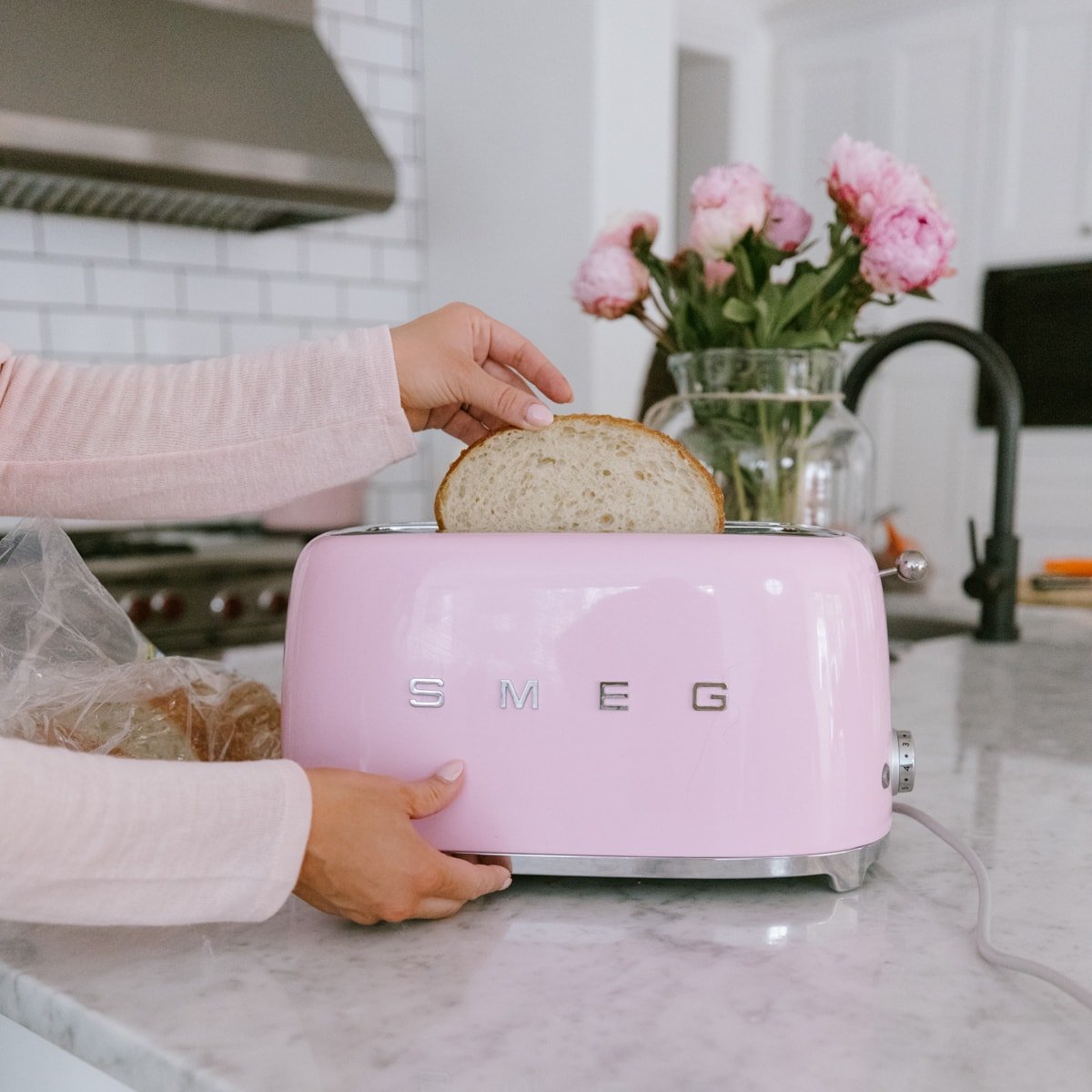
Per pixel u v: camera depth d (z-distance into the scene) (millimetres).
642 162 2338
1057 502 2918
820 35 3301
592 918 525
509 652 534
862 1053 398
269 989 451
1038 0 2826
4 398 737
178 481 707
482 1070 388
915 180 873
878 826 562
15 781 409
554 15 2271
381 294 2609
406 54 2578
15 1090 539
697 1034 413
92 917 435
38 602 669
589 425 612
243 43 1980
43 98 1668
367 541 553
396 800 495
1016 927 509
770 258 925
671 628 526
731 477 945
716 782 532
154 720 615
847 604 540
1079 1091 373
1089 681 1076
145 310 2234
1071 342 2850
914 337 1227
